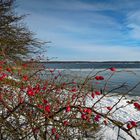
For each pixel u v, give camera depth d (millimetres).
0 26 11828
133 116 8086
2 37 10992
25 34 11500
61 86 3391
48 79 3938
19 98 3098
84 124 2904
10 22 12172
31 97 3068
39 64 5062
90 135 3660
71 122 3215
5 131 3051
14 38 11422
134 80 26859
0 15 12141
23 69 3936
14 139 2996
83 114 2396
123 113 8266
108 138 4504
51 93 3521
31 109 3078
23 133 2961
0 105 3191
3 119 2885
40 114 3016
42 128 3129
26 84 3328
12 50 10227
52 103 3203
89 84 3293
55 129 2875
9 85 3309
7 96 3219
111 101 9844
